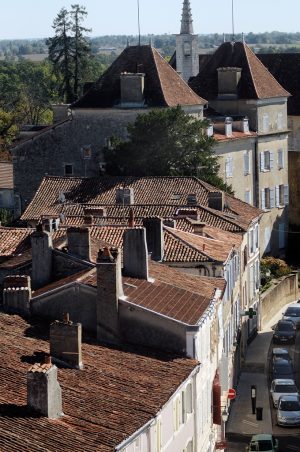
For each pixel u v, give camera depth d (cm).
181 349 6619
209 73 17312
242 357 11388
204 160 13962
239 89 16938
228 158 16012
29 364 5912
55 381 5384
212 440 7569
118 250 6688
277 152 17275
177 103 15412
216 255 9044
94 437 5231
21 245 9231
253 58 17412
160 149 13912
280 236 17225
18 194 15538
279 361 11069
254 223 12356
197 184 12550
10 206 16688
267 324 13400
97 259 6631
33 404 5347
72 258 7125
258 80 17100
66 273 7144
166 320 6606
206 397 7212
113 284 6606
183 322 6612
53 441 5094
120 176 13388
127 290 6869
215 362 7706
